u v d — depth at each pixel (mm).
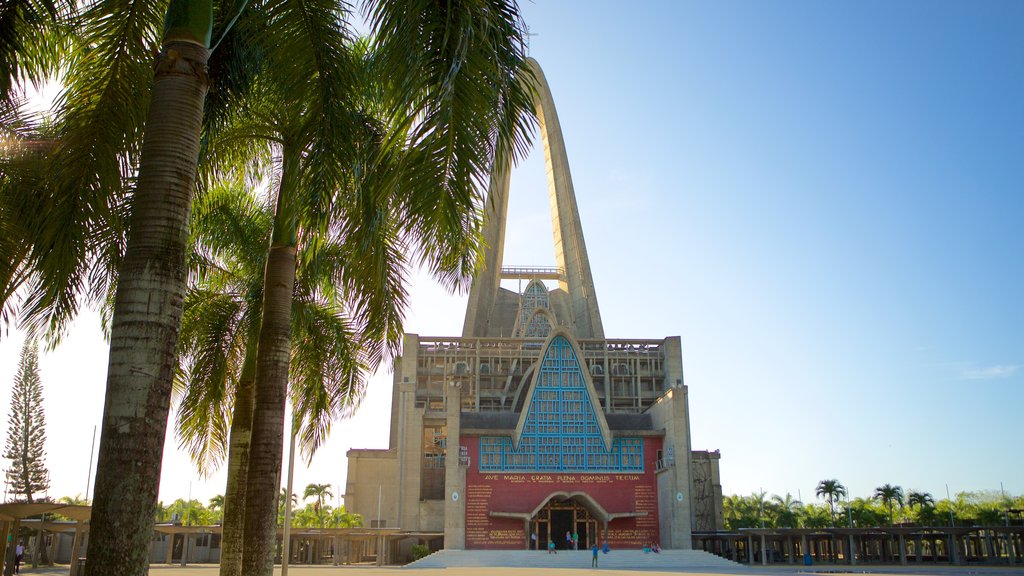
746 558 80562
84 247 11422
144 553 7980
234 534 19547
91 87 11609
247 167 18844
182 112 8922
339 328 23141
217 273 23391
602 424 72500
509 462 71438
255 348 20875
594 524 71062
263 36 12180
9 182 13000
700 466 95938
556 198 132000
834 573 52594
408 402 90500
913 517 122812
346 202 14641
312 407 23000
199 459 24219
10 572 31406
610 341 98938
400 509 86688
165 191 8641
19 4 11977
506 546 69000
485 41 9266
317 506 126188
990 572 55344
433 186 9938
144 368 8203
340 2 12227
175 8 9227
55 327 12891
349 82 12680
